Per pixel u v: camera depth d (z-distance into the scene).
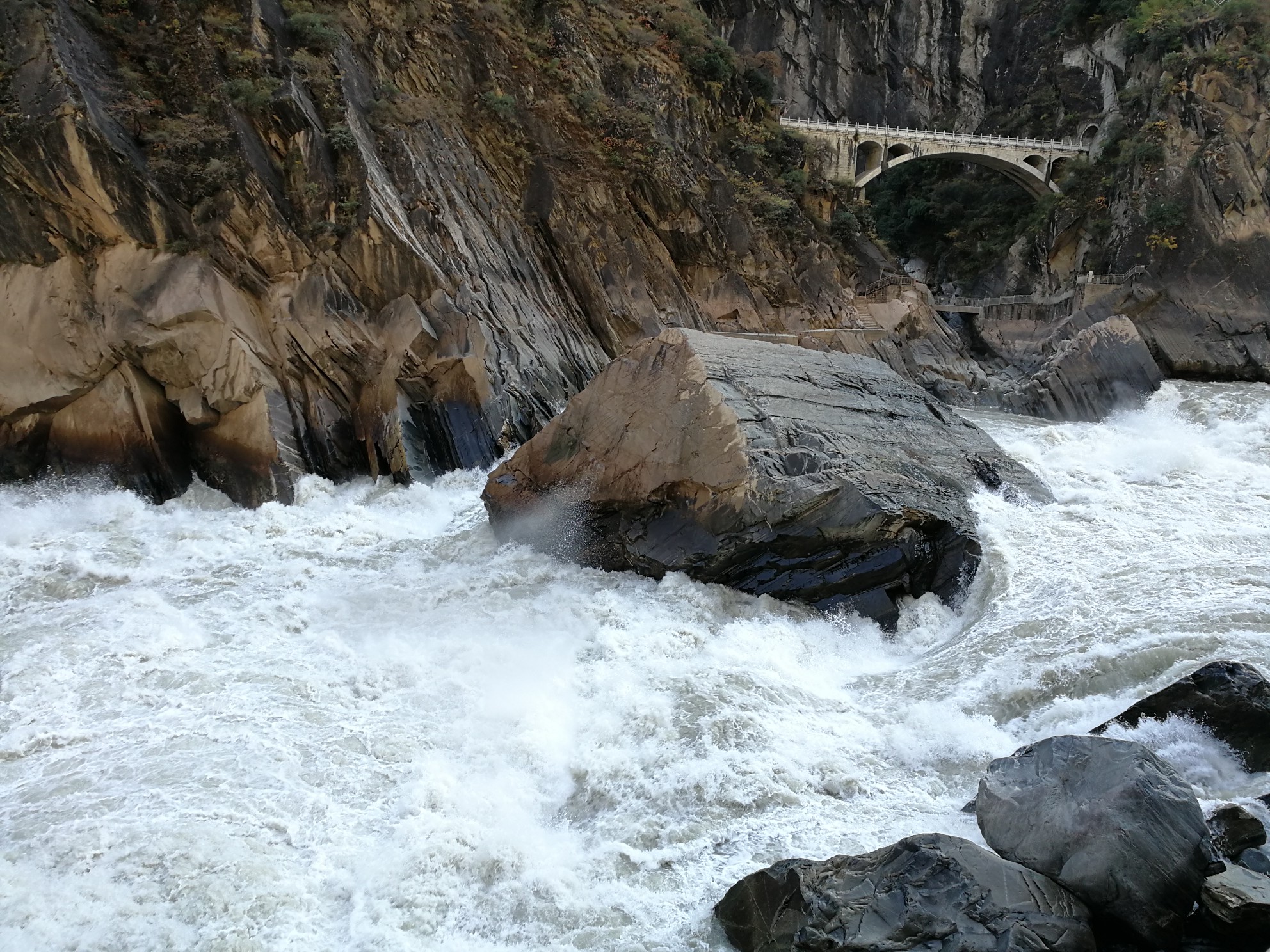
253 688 10.82
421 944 7.04
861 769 8.91
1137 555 12.98
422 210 24.98
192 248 20.59
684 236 38.44
